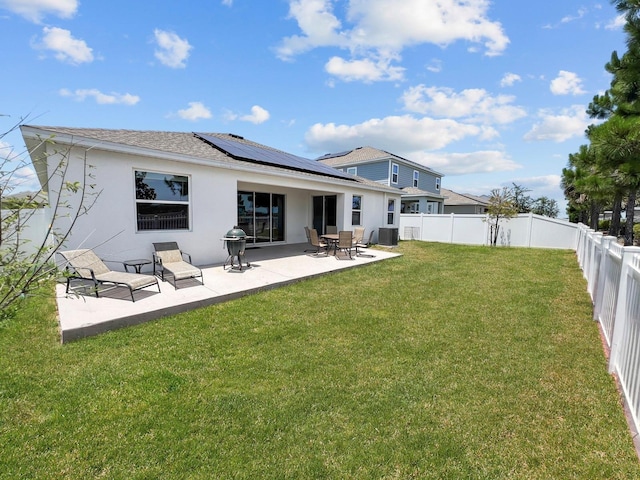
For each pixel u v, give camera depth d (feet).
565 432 7.31
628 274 9.29
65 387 8.73
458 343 12.10
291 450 6.73
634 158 16.31
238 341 12.03
